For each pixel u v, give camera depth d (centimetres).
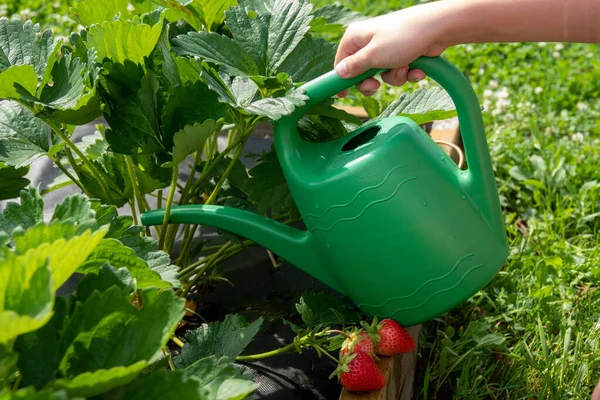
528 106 291
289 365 146
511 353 171
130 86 137
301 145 133
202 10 161
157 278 109
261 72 138
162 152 140
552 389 163
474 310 193
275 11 145
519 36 129
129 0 166
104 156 152
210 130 129
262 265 177
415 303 132
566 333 167
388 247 126
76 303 89
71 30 338
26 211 105
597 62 343
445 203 126
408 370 158
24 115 150
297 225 189
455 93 125
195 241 185
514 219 240
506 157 259
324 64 149
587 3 123
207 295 168
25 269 77
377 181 123
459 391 163
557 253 213
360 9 384
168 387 86
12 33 136
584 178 251
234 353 122
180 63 144
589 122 293
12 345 82
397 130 127
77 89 125
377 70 127
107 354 89
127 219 121
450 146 210
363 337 131
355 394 129
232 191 169
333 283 142
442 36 125
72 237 84
